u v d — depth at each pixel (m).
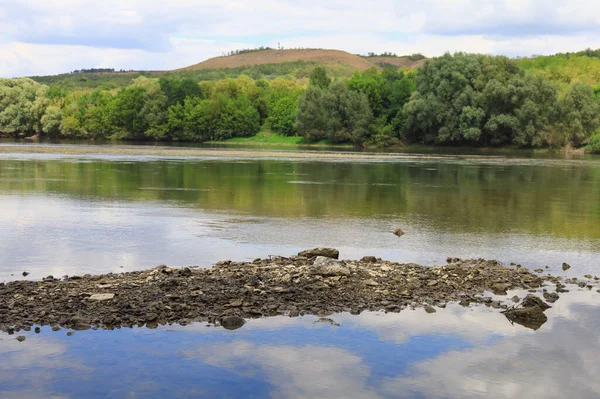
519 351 9.95
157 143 122.44
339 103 113.50
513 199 30.58
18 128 147.75
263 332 10.50
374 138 109.25
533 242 19.05
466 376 9.00
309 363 9.30
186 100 137.38
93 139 145.12
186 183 35.91
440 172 49.03
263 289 12.70
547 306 12.22
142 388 8.36
